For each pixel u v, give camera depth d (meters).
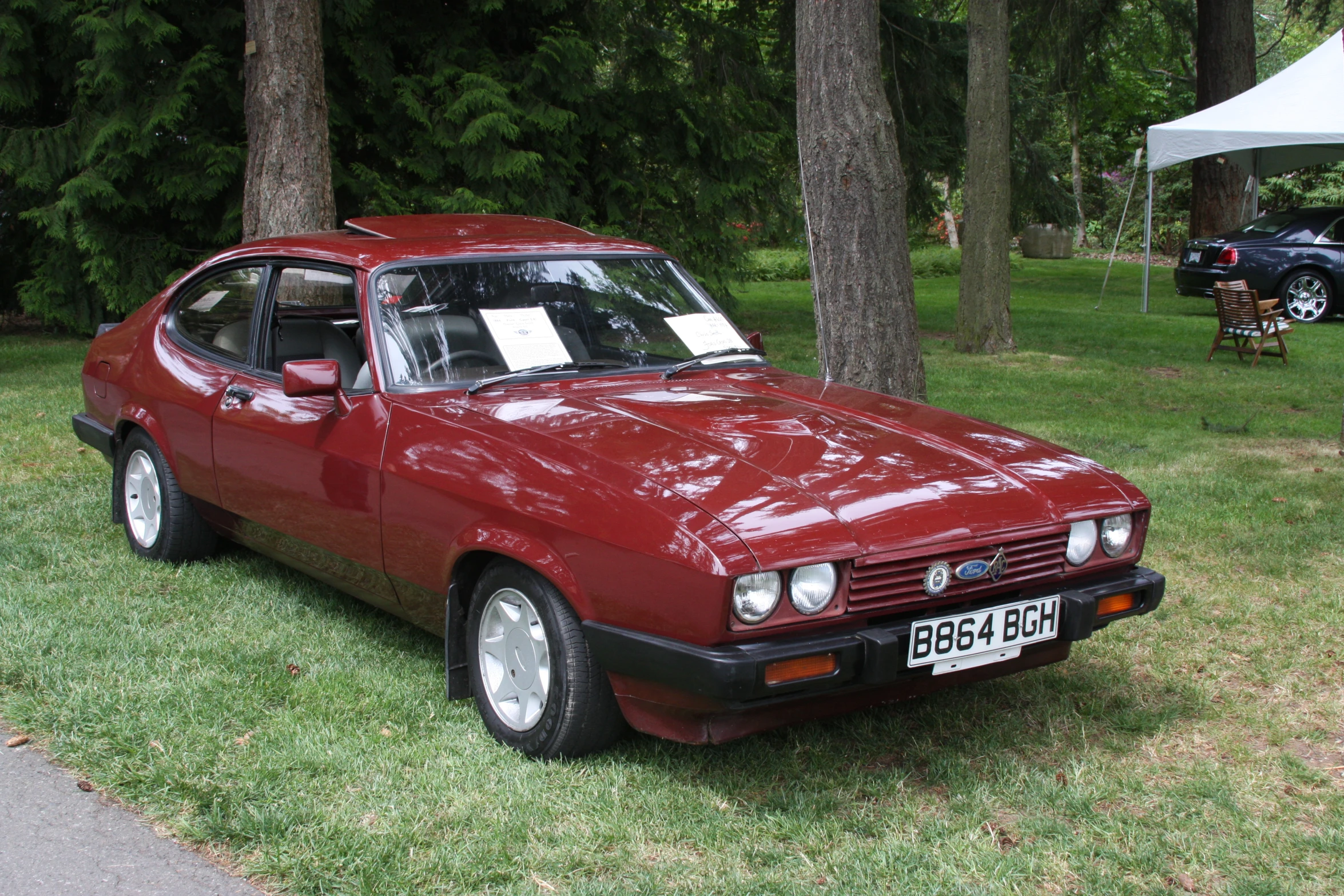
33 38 11.36
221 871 2.67
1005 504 3.20
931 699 3.77
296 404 4.05
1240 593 4.91
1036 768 3.30
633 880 2.65
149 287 11.77
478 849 2.74
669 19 14.26
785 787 3.13
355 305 4.07
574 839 2.81
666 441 3.28
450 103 11.99
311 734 3.32
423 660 3.96
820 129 6.91
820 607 2.85
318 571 4.14
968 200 13.00
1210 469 7.18
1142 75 32.41
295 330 4.31
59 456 6.91
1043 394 10.20
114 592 4.58
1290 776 3.29
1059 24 21.09
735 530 2.81
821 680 2.84
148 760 3.16
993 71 12.62
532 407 3.57
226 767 3.13
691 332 4.35
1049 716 3.64
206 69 11.00
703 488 2.99
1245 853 2.84
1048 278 24.77
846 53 6.80
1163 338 14.21
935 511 3.07
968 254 13.05
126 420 5.02
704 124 13.73
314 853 2.70
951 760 3.27
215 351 4.66
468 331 3.90
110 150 11.00
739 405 3.72
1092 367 11.92
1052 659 3.45
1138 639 4.39
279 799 2.96
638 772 3.16
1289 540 5.60
